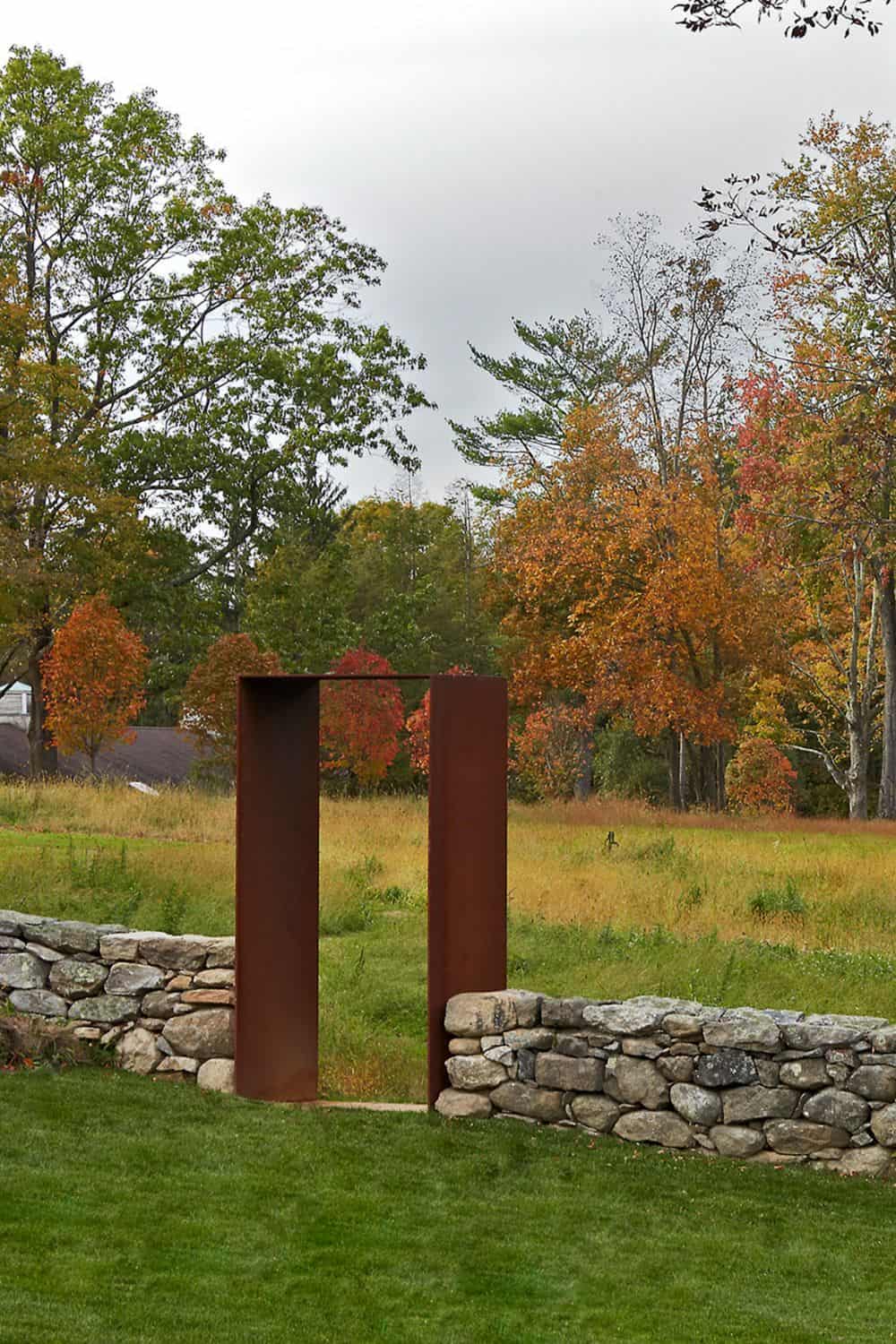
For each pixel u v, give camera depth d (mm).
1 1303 4676
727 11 10258
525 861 19594
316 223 43625
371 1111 7527
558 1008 7328
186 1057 7973
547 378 53875
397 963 12703
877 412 22109
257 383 42062
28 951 8438
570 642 40812
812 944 13953
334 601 47188
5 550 31938
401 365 43281
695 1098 6941
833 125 30547
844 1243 5855
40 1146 6480
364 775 38344
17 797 24203
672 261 40750
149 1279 5027
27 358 37500
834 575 38688
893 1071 6633
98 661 33781
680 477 40969
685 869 19141
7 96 40062
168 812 23609
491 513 54562
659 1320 4980
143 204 41812
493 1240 5730
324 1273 5238
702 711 39562
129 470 40875
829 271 25125
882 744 49281
